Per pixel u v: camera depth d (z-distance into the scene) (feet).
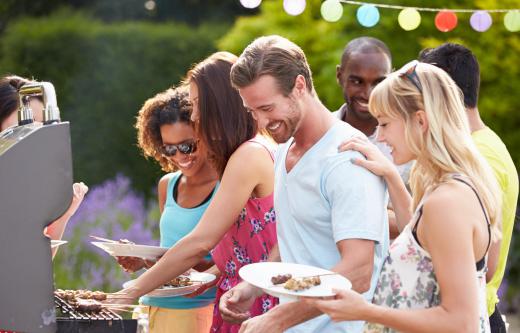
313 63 25.49
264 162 11.76
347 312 8.73
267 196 11.90
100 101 36.17
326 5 15.29
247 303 11.34
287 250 10.57
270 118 10.03
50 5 45.03
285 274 9.37
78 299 11.27
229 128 11.91
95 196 30.42
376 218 9.73
